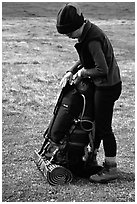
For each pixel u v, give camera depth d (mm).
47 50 13648
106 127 4430
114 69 4328
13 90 8586
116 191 4375
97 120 4414
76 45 4238
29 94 8336
